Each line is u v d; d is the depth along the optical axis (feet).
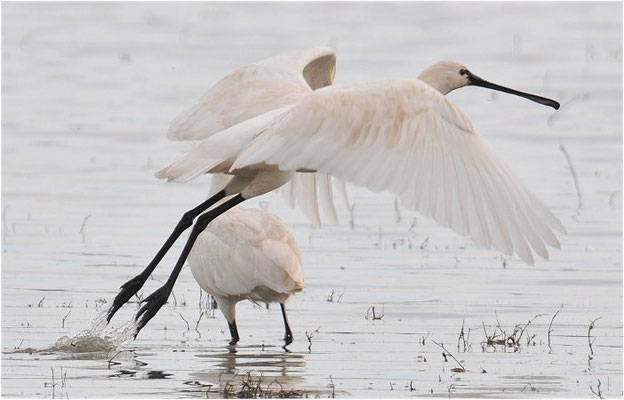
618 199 71.82
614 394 36.86
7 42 145.69
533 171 79.97
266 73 43.93
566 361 41.11
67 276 54.49
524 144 89.61
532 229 32.86
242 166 35.63
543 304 49.80
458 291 52.08
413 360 41.34
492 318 47.55
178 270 42.24
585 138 91.86
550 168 81.10
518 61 127.75
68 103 107.65
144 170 80.94
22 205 70.13
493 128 95.81
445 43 139.74
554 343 43.65
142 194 73.61
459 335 44.98
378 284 53.42
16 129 95.45
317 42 140.46
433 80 50.24
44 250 59.52
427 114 34.88
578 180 77.20
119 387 37.50
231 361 41.37
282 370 40.01
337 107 35.29
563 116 100.83
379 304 49.98
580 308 49.11
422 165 34.19
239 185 41.32
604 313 48.26
